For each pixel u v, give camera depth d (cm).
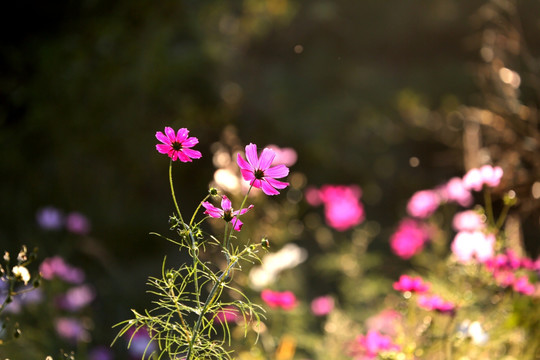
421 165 831
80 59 520
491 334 246
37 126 525
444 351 235
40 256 474
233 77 749
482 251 250
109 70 534
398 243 415
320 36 911
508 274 249
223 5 652
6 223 518
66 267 363
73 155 553
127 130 560
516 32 370
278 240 344
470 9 888
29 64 520
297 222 467
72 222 415
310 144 827
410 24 915
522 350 255
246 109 809
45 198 540
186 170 660
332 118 859
